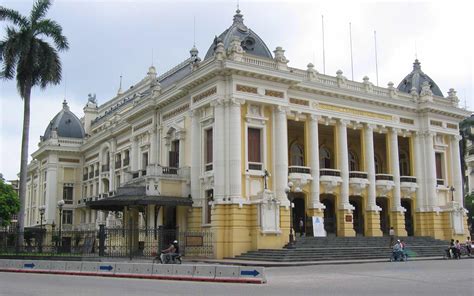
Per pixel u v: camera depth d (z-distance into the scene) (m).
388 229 48.84
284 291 17.44
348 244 41.19
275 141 40.91
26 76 40.50
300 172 42.94
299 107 43.69
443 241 47.41
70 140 76.50
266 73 39.81
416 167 50.97
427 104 50.69
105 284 20.41
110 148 64.06
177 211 42.09
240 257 36.75
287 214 39.97
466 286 18.80
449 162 53.12
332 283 20.31
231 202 37.75
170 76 56.12
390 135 49.59
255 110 40.47
